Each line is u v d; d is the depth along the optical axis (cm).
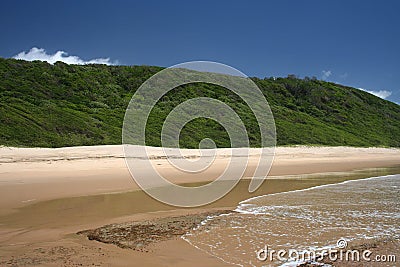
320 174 1886
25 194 1145
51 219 859
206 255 632
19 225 803
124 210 977
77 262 574
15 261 571
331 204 1080
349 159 2906
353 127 5384
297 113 5009
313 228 811
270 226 825
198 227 811
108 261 584
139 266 568
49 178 1440
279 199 1164
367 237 750
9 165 1659
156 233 757
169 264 584
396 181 1622
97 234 742
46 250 632
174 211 977
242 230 789
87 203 1052
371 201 1130
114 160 1958
